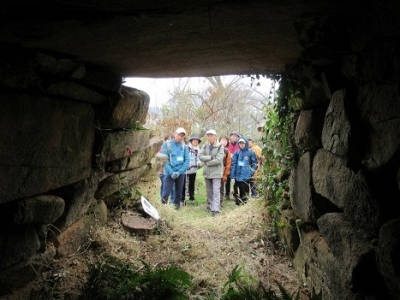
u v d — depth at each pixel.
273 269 3.46
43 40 1.88
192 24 1.79
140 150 4.23
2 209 2.23
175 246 3.95
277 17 1.74
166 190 6.97
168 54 2.49
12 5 1.41
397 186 1.73
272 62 2.90
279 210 3.92
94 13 1.55
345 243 1.96
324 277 2.39
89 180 3.16
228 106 13.54
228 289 2.84
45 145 2.38
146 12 1.58
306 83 2.63
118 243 3.67
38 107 2.26
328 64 2.26
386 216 1.69
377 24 1.54
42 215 2.43
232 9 1.60
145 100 3.87
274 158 4.06
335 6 1.62
